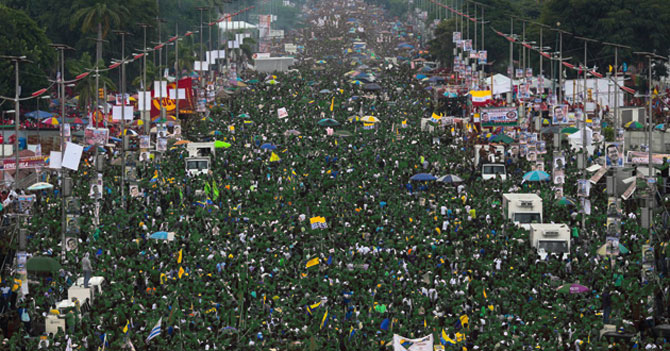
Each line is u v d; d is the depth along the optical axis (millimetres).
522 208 153375
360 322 102125
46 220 153250
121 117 194500
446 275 119688
